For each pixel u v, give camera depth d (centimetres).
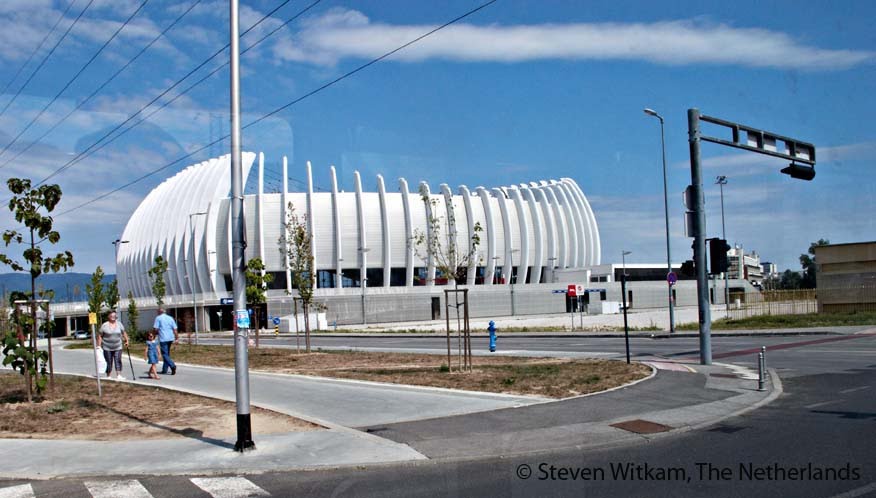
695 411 1306
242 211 1109
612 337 3834
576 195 11450
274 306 7894
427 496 816
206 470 977
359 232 8731
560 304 9719
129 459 1056
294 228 4084
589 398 1463
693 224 2147
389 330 6284
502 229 9688
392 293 8481
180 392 1789
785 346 2658
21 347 1717
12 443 1202
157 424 1355
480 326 6519
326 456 1033
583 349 2927
